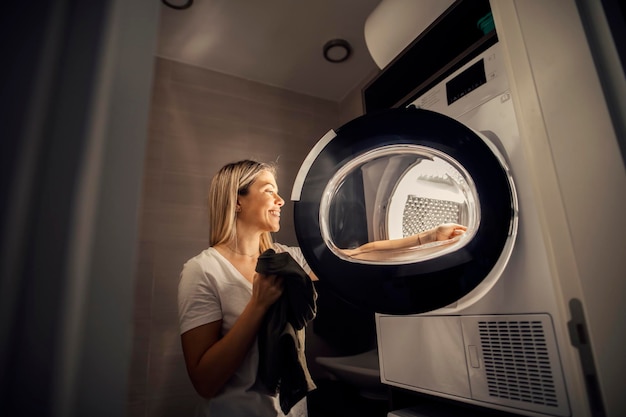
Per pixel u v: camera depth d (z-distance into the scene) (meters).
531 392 0.67
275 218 1.41
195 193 1.79
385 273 0.80
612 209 0.49
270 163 2.02
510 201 0.70
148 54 0.34
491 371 0.74
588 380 0.51
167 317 1.58
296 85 2.18
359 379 1.29
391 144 0.84
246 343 0.99
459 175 0.81
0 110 0.25
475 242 0.72
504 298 0.74
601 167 0.50
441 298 0.75
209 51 1.88
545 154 0.58
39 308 0.24
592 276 0.51
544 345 0.66
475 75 0.86
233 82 2.06
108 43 0.31
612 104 0.51
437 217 0.92
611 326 0.48
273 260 1.07
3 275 0.23
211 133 1.92
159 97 1.85
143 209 1.67
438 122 0.77
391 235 1.01
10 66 0.26
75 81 0.28
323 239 0.87
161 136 1.80
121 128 0.30
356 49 1.89
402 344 0.96
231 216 1.34
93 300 0.26
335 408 1.29
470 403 0.77
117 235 0.28
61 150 0.26
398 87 1.37
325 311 1.72
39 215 0.25
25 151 0.25
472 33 1.13
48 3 0.29
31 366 0.23
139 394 1.46
